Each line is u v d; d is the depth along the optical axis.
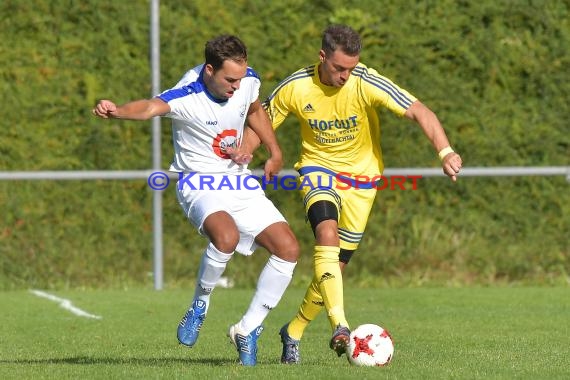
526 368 20.86
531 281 43.16
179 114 21.22
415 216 43.19
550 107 43.72
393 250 43.00
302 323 22.66
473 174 40.59
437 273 43.03
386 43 43.00
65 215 43.00
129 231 43.19
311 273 42.59
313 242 42.84
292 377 19.05
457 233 43.38
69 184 43.03
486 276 43.12
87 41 43.16
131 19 43.25
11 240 42.62
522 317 32.22
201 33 43.00
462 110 43.31
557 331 28.86
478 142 43.31
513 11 43.53
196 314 21.33
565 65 43.62
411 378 19.06
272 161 22.64
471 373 19.91
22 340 27.44
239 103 21.58
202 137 21.58
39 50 43.06
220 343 26.67
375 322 31.27
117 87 43.12
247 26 42.94
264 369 20.31
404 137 43.06
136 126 43.19
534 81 43.62
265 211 21.75
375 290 40.66
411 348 25.08
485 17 43.56
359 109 22.86
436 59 43.28
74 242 42.94
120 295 38.97
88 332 29.12
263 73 42.69
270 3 42.94
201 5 43.03
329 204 22.36
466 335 27.95
